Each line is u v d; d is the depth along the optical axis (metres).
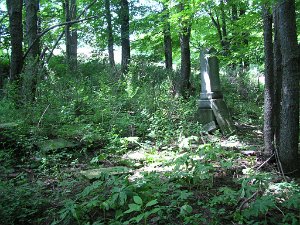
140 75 11.99
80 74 12.12
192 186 4.68
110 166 5.87
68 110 8.12
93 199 3.97
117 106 8.57
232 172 5.30
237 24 8.74
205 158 5.06
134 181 4.61
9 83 9.08
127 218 3.87
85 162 6.22
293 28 5.01
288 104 5.16
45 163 5.66
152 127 7.84
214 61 8.88
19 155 6.46
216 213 3.80
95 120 8.23
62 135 7.21
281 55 5.57
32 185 5.00
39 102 8.20
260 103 13.08
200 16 10.89
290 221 3.67
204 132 8.40
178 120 8.84
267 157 5.68
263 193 4.20
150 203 3.55
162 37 17.72
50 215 4.09
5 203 4.07
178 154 6.36
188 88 12.85
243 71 14.84
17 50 9.70
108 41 17.06
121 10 16.31
